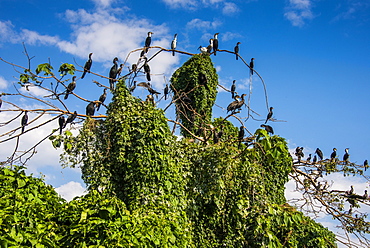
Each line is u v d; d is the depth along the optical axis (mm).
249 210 12375
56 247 8227
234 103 13500
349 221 14820
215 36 14461
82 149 11406
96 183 11234
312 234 14000
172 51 13633
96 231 8359
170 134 12141
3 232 7770
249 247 11930
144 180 11148
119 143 11297
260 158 13914
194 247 11562
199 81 15156
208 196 12172
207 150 12633
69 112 11859
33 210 8398
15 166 9312
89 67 12125
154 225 9539
